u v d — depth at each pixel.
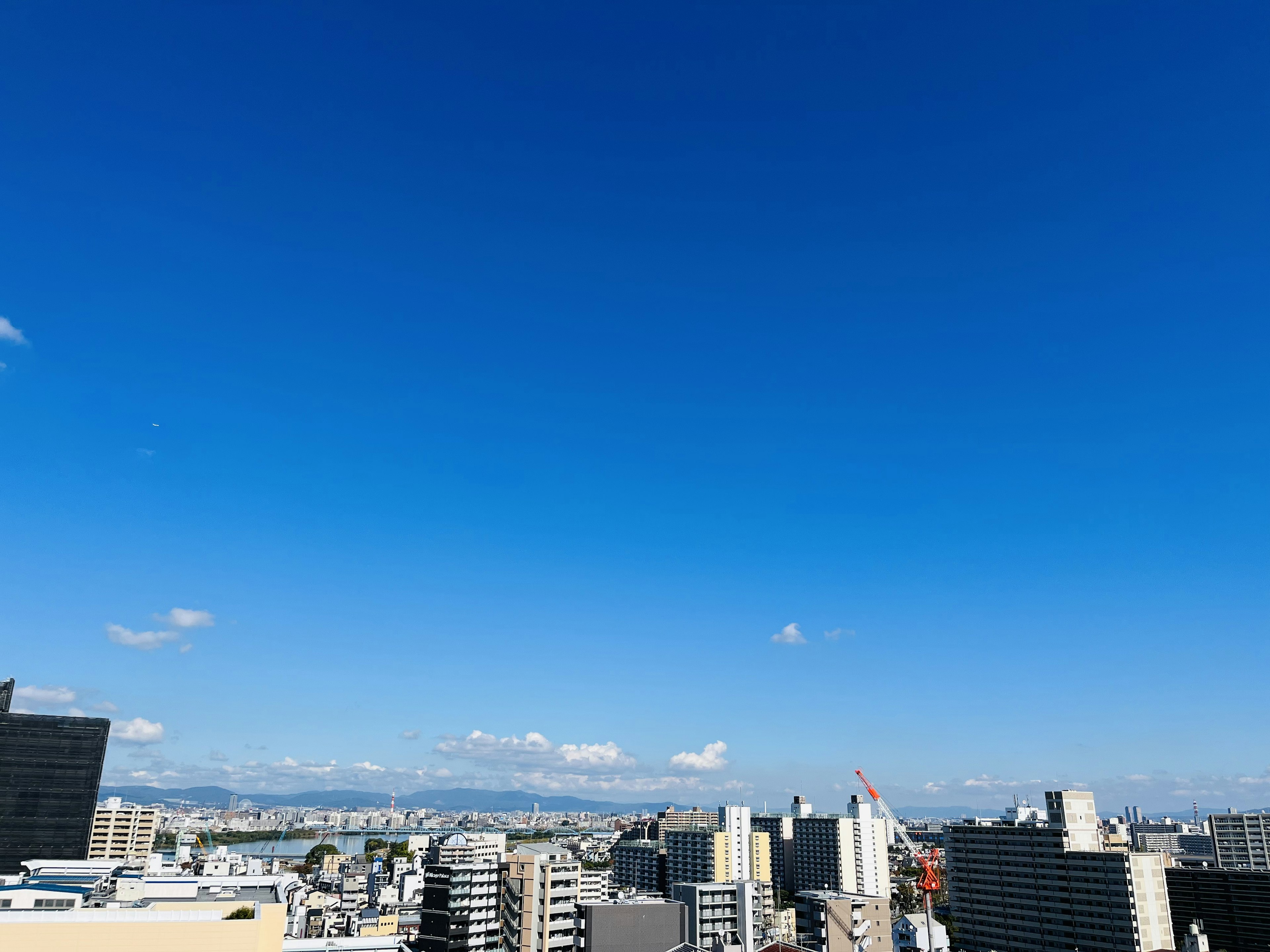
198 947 120.25
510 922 194.00
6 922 114.31
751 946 193.38
